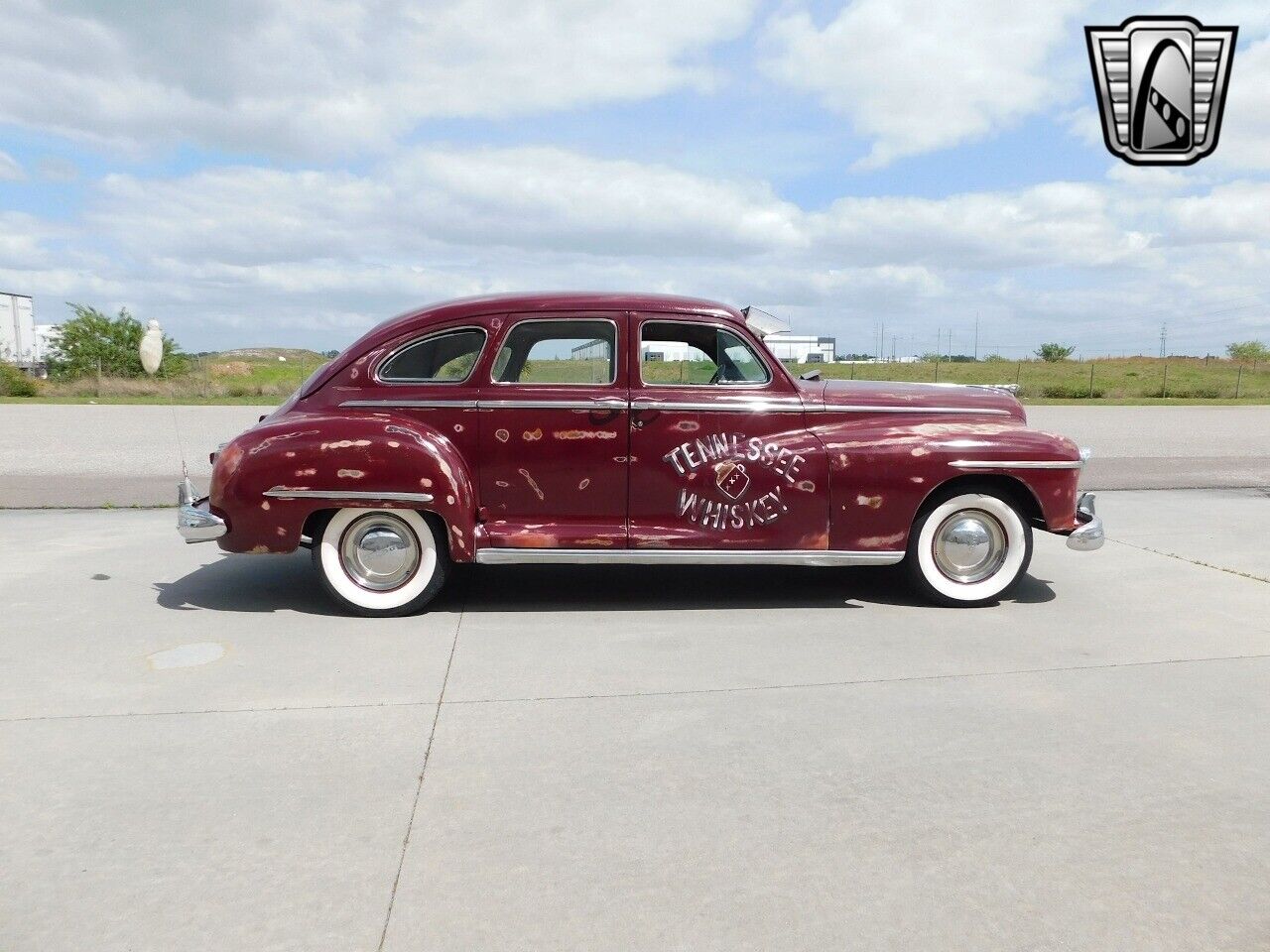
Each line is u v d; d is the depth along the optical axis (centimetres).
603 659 396
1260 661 396
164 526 714
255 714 332
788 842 245
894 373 3925
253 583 534
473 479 467
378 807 263
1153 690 360
